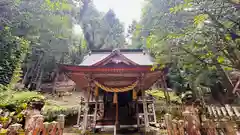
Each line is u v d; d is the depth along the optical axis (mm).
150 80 9164
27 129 3592
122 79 8180
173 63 5156
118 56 7562
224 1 3402
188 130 4039
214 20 3666
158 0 10805
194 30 4113
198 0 3730
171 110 9445
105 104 9969
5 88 8750
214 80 10367
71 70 7559
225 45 3723
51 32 19016
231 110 5895
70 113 10500
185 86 13016
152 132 7012
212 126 4207
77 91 19250
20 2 13633
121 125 8469
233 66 3871
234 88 9750
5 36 10562
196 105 5816
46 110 9609
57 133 4566
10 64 10297
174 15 5805
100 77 8078
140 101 9828
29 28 15594
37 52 18391
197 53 4355
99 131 7941
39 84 18250
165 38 4555
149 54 9906
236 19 3695
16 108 7020
